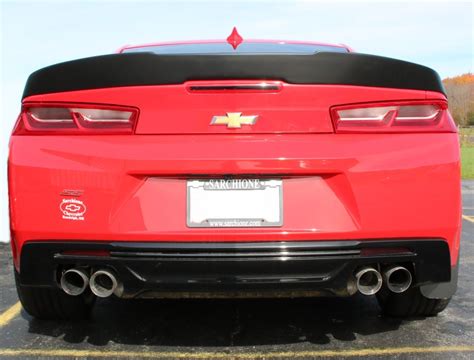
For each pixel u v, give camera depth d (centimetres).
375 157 222
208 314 311
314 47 325
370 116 227
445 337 276
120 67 225
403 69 229
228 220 222
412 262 228
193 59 222
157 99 223
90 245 223
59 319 301
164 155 220
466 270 423
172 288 222
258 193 223
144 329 288
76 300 284
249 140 221
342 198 222
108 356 254
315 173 221
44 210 225
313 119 223
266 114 222
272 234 219
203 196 223
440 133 231
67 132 228
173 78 223
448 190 226
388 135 227
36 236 227
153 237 220
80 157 225
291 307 324
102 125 226
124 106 224
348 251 221
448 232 227
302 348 261
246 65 222
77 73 227
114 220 222
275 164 219
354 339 273
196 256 219
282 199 223
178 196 223
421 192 224
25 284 232
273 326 291
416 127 229
